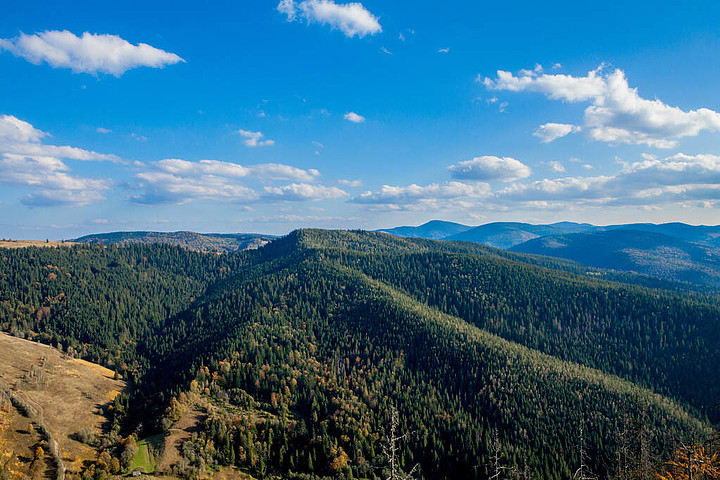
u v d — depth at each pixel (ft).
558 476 583.58
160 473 518.78
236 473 543.80
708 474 247.09
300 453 595.06
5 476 466.70
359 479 557.74
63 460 528.63
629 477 325.42
